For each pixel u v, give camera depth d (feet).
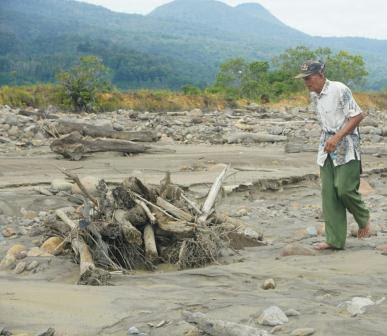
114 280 19.27
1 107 82.12
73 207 30.37
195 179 37.52
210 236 23.17
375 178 44.96
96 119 81.00
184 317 13.92
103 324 14.08
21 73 474.49
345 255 21.47
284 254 22.31
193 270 20.01
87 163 46.32
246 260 22.35
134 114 86.38
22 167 43.45
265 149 60.54
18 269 21.15
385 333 12.92
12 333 13.37
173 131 71.41
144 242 22.47
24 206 30.99
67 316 14.55
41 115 78.84
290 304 15.23
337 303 15.52
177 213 23.59
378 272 18.61
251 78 186.50
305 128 79.56
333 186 22.25
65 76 110.01
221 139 66.33
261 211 32.14
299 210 32.83
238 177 38.81
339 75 190.90
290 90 168.96
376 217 30.09
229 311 14.79
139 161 47.65
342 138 21.94
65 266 21.34
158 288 17.66
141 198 23.52
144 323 14.07
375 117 106.01
